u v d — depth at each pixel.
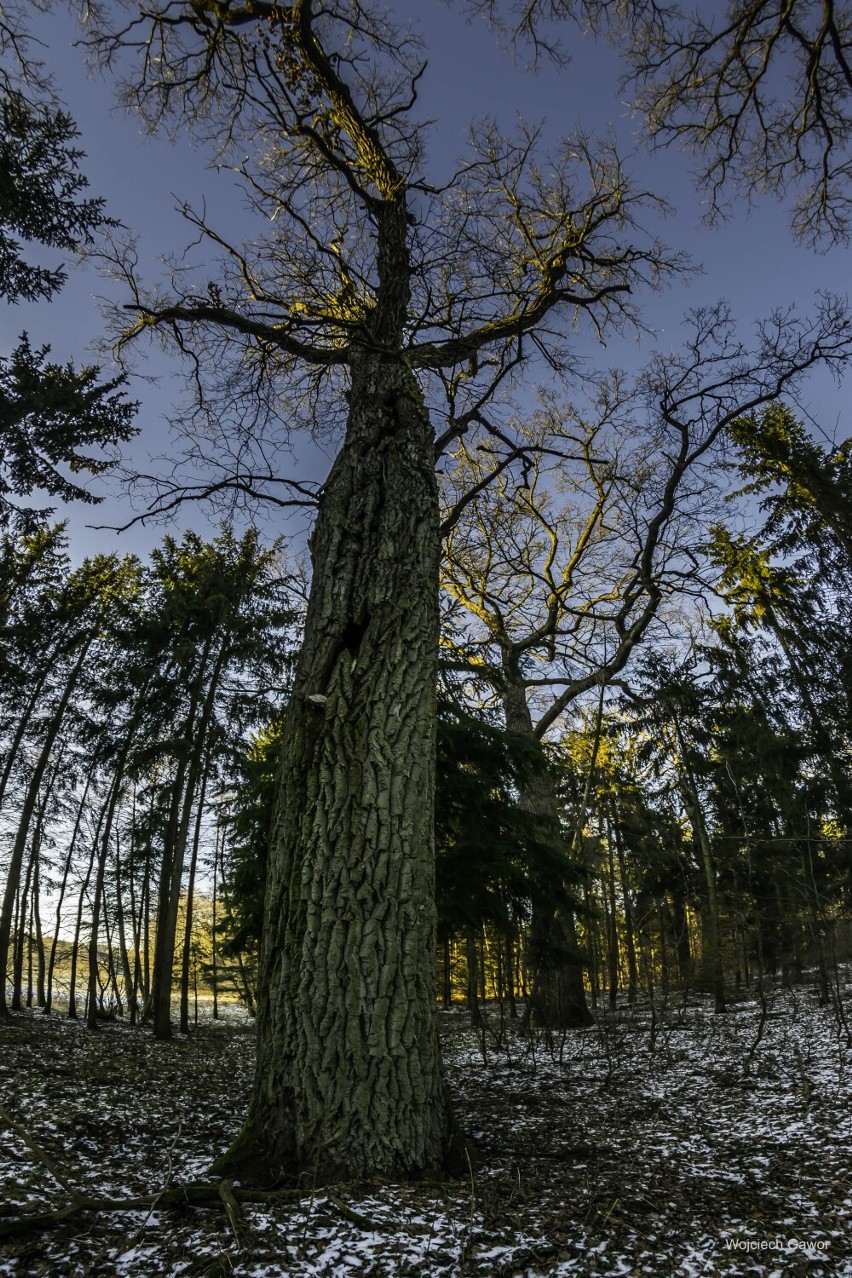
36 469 11.12
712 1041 11.24
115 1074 9.41
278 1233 2.95
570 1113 6.31
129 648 17.06
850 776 17.30
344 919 4.02
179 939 34.81
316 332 6.63
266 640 16.03
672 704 17.58
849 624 17.70
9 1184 3.61
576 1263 2.80
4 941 18.08
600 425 14.97
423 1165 3.70
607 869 17.23
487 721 11.22
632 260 8.21
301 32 6.61
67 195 9.94
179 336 6.68
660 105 8.20
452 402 9.24
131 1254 2.82
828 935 15.21
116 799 19.42
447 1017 20.22
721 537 17.59
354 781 4.31
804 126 7.95
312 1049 3.80
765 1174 4.10
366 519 5.18
